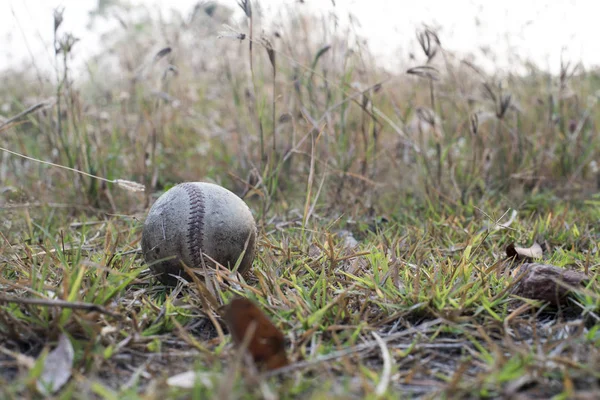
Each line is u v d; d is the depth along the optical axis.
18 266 0.89
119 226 1.05
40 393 0.72
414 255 0.94
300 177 1.21
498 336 0.79
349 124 1.20
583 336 0.77
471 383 0.72
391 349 0.78
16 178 1.21
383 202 1.15
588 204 1.16
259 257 0.92
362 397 0.72
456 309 0.81
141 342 0.78
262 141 1.10
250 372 0.71
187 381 0.72
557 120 1.23
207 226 0.86
